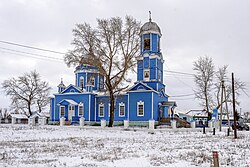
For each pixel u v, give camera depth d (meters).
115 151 18.62
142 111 52.62
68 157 16.02
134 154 17.14
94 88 59.50
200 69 72.12
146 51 54.72
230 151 18.69
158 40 55.97
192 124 49.59
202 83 64.25
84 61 45.25
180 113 81.44
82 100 57.62
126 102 55.00
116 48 46.28
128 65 46.09
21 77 76.06
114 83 46.16
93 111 57.72
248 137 32.09
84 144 23.41
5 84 74.94
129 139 28.84
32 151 18.58
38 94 78.06
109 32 45.94
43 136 31.39
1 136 29.98
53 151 18.67
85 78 60.88
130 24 46.38
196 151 18.59
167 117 55.00
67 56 45.09
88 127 45.50
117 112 55.69
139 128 43.75
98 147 21.22
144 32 55.03
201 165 13.69
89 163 14.06
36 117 61.91
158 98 54.97
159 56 54.78
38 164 13.64
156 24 55.91
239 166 13.54
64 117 55.59
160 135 35.03
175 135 35.19
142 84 53.19
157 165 13.57
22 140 26.73
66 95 59.19
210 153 17.64
